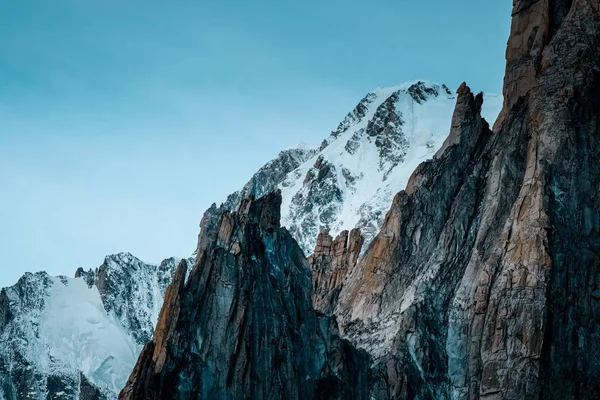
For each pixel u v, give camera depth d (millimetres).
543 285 151125
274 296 152000
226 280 147500
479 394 151750
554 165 159375
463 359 157125
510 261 154500
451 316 160250
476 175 171500
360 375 155875
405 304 165500
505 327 151000
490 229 164250
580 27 171125
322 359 154500
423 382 155375
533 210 155875
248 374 144875
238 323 146000
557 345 149625
